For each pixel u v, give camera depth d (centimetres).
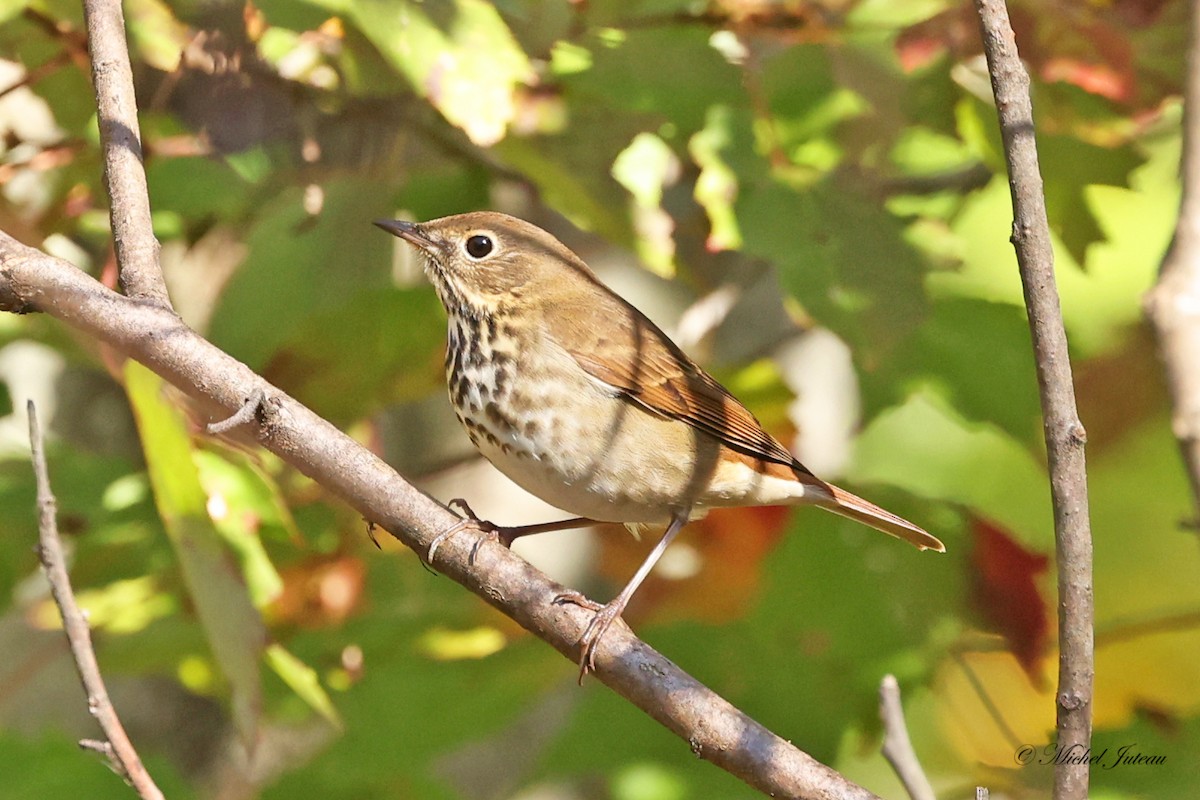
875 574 1095
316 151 1022
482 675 1073
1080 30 931
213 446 919
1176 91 999
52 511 662
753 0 970
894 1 988
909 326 919
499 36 842
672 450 966
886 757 643
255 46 945
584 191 968
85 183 1022
